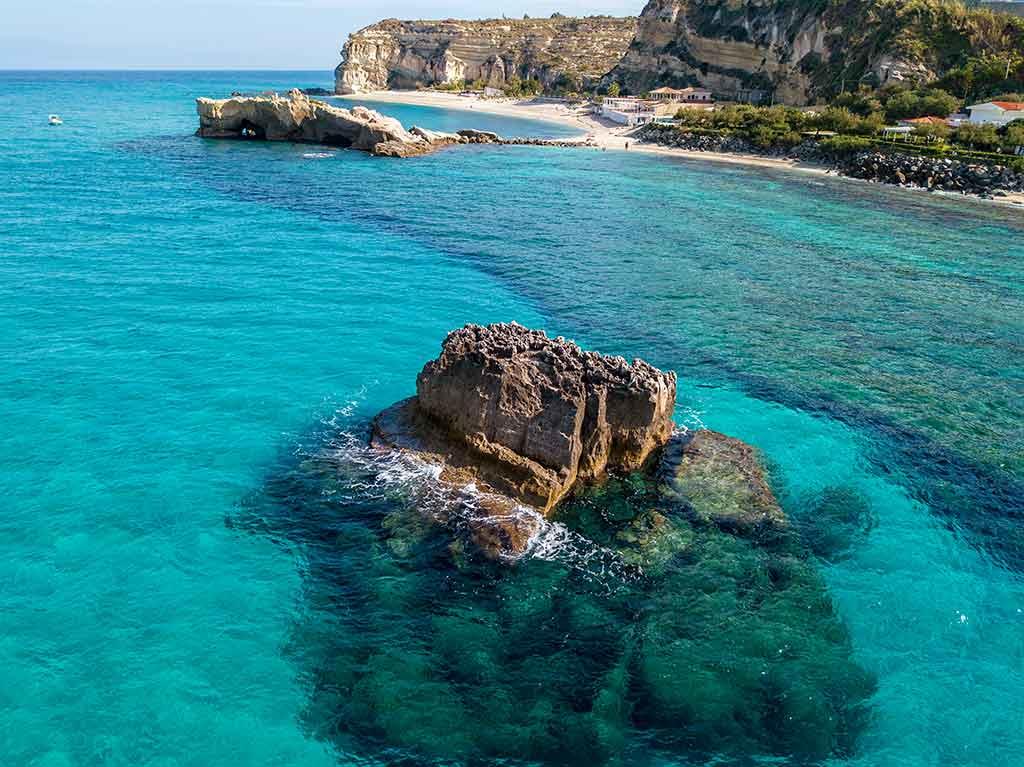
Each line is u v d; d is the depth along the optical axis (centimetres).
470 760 1448
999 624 1839
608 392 2280
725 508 2195
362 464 2327
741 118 11994
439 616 1791
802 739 1510
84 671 1612
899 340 3734
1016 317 4125
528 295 4225
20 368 2934
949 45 12206
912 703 1600
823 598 1898
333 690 1595
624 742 1491
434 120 16538
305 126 10994
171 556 1962
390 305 3922
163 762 1425
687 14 18088
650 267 4912
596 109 17388
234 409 2709
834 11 13988
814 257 5306
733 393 3064
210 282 4128
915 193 8019
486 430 2208
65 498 2169
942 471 2525
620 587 1897
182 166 8231
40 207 5691
